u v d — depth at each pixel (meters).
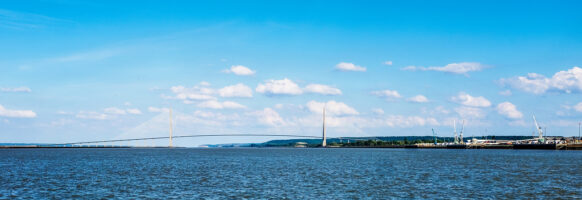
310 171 120.12
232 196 73.56
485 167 135.25
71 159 195.12
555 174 109.62
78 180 95.75
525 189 81.38
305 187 84.25
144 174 110.31
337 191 79.06
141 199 70.50
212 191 78.94
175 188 82.75
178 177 102.56
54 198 71.44
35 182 91.81
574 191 79.06
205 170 123.88
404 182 92.12
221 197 72.56
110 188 82.69
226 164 154.12
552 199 70.81
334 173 113.50
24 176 104.31
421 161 175.00
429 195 74.50
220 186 85.69
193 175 107.75
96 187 84.00
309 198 71.62
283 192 77.75
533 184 88.75
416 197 72.62
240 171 120.25
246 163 161.25
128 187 84.00
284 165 148.00
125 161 176.25
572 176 104.50
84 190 80.06
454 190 80.06
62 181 93.62
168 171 119.88
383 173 113.25
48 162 166.88
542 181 93.88
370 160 185.50
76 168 131.50
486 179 97.81
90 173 113.06
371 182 92.25
